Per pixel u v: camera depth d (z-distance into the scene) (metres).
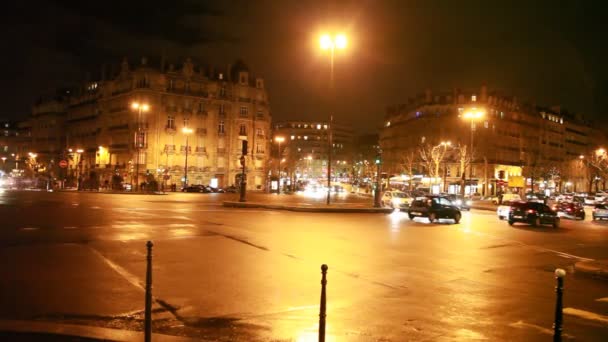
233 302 8.88
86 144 104.56
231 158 96.75
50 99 122.19
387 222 27.73
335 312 8.51
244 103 98.31
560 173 103.12
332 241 17.80
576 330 7.95
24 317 7.59
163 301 8.77
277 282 10.61
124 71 91.75
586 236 25.36
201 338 6.96
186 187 79.00
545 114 118.69
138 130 85.12
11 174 127.50
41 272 10.79
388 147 117.75
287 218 27.34
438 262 14.28
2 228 18.83
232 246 15.47
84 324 7.37
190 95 91.75
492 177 96.94
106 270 11.18
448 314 8.66
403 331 7.58
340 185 116.75
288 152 121.50
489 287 11.08
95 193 61.19
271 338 7.02
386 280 11.38
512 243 20.30
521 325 8.10
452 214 30.47
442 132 98.25
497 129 99.88
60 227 19.50
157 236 17.38
